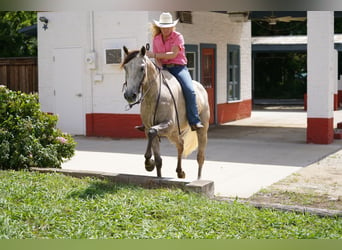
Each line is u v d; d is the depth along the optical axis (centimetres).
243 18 1727
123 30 1425
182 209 624
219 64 1764
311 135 1309
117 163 1073
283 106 2703
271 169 989
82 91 1508
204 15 1652
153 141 758
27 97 929
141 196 673
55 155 915
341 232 572
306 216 630
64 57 1527
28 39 2683
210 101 1731
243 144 1316
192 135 816
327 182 873
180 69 779
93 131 1502
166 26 747
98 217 582
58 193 686
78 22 1491
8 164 885
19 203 640
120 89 1452
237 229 571
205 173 956
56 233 538
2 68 1695
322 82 1280
